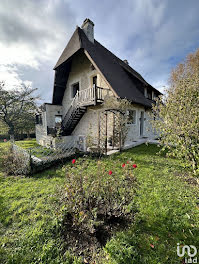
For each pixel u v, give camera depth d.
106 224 2.07
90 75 8.81
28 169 4.29
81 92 8.39
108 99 6.69
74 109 8.62
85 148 6.68
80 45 7.27
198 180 2.96
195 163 2.94
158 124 3.48
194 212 2.31
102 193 2.21
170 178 3.54
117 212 2.12
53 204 2.58
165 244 1.77
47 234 1.94
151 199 2.66
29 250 1.74
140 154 5.91
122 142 6.83
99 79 8.26
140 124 10.34
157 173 3.87
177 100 3.11
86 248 1.76
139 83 10.97
